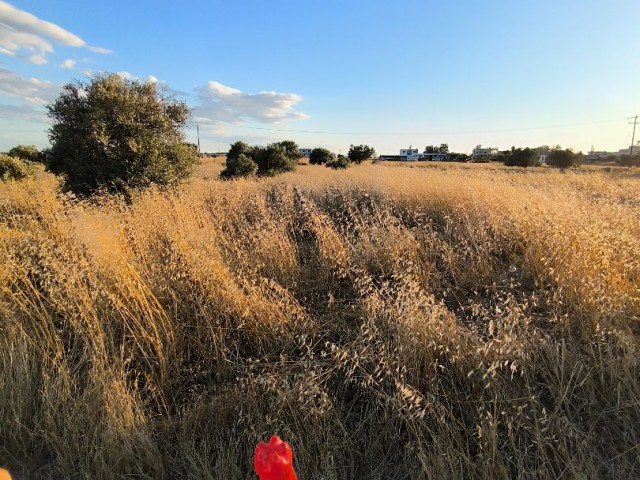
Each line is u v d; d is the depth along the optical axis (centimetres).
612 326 276
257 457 110
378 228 534
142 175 909
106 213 594
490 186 738
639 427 216
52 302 364
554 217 452
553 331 290
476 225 533
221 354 319
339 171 1552
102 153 917
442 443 217
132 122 942
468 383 255
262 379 260
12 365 285
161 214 571
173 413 279
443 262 455
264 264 454
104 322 342
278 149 2580
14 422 257
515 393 239
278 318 346
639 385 234
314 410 235
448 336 271
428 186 804
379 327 319
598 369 251
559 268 369
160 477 226
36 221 552
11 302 360
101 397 260
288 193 884
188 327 351
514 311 287
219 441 241
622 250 365
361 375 281
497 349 255
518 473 200
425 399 241
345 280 447
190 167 1079
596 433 221
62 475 234
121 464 230
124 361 302
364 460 230
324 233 518
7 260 399
